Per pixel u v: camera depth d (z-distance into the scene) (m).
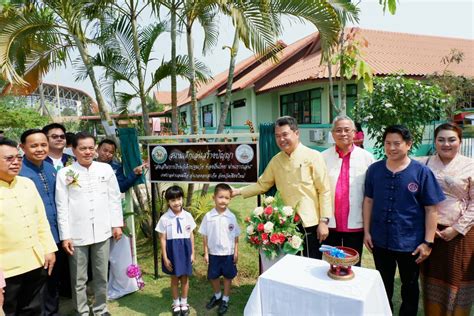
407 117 6.15
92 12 4.14
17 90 5.11
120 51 4.69
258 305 2.03
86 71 4.63
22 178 2.52
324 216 2.69
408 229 2.38
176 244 3.09
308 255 2.86
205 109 19.83
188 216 3.23
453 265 2.43
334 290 1.83
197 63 5.23
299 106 12.67
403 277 2.51
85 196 2.85
